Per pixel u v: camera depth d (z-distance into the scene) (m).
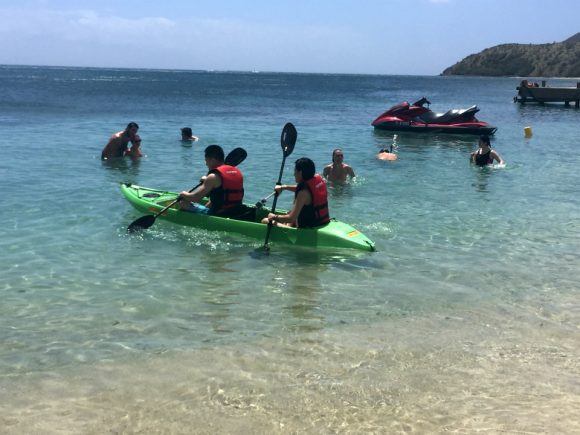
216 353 4.71
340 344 4.92
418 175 13.61
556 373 4.49
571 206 10.51
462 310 5.74
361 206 10.26
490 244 8.09
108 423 3.72
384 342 4.98
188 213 8.62
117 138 14.70
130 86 74.56
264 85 100.75
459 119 23.16
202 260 7.17
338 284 6.41
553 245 8.08
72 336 5.01
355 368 4.50
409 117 23.59
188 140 18.91
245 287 6.27
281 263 7.09
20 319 5.35
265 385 4.21
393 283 6.47
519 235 8.57
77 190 10.97
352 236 7.72
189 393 4.09
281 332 5.14
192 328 5.20
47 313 5.49
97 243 7.79
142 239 8.01
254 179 12.66
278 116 31.88
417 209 10.12
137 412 3.85
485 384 4.30
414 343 4.97
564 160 16.33
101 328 5.18
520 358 4.73
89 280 6.39
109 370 4.41
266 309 5.67
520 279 6.68
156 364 4.51
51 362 4.54
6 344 4.84
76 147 16.84
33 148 16.41
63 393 4.08
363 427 3.70
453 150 18.55
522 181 13.00
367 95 67.50
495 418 3.83
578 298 6.12
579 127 26.94
